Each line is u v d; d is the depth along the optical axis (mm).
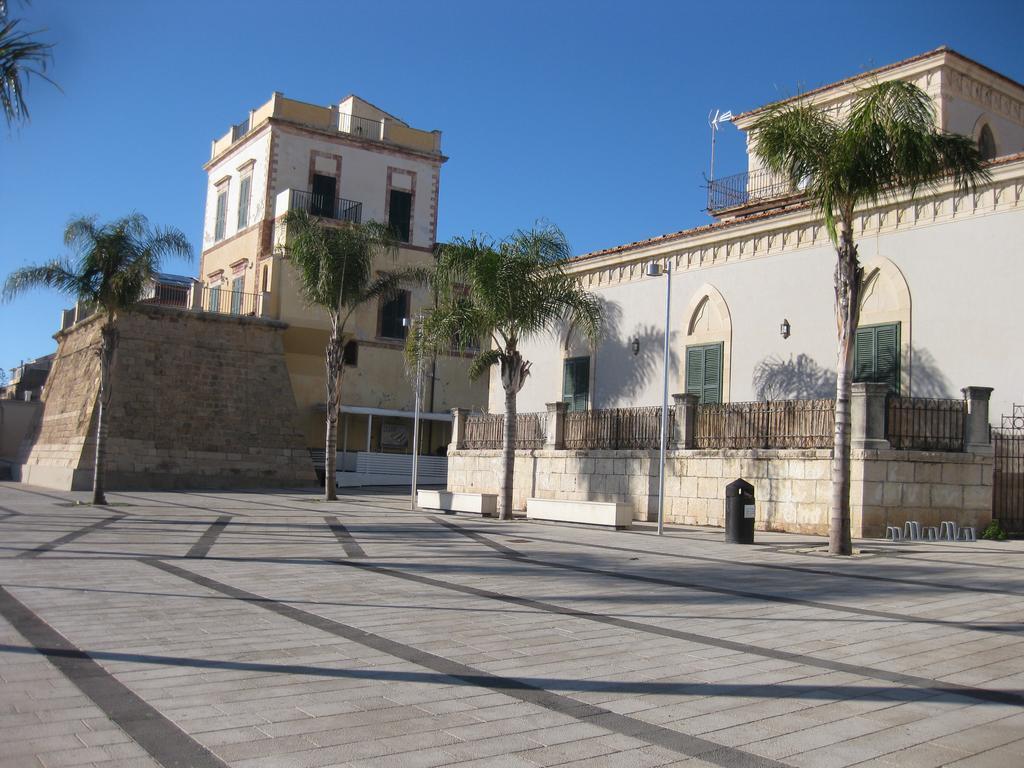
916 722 5461
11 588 9961
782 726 5348
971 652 7414
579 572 12305
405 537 17141
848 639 7898
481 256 21719
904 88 14500
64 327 45750
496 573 12055
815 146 15031
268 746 4793
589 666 6754
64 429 39906
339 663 6707
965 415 18094
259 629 7934
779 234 23484
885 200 20734
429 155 49000
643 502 22766
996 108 27172
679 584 11234
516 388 22781
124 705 5508
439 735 5043
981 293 19125
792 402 19531
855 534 17406
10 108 10477
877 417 17625
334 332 29891
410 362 24656
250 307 42531
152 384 37594
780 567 13148
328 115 46844
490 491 28672
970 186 19359
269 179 45031
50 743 4777
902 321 20453
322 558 13453
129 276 24609
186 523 19469
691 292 25688
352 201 46812
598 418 24812
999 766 4695
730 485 16859
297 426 40719
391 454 43125
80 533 16641
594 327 23125
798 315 22750
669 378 26016
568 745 4918
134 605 9031
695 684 6281
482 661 6863
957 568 13008
